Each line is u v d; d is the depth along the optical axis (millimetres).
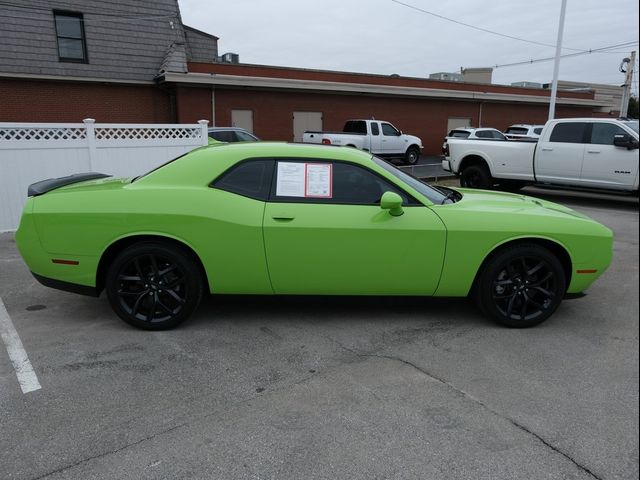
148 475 2455
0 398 3129
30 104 17984
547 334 4172
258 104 21375
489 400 3137
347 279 4094
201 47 25625
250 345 3896
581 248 4199
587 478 2455
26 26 17531
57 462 2547
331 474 2467
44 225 3994
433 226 4031
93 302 4840
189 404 3076
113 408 3027
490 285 4188
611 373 3500
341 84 22703
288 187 4074
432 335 4113
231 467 2516
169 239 4004
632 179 9898
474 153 12094
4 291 5109
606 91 49031
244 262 4008
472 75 40812
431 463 2551
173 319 4121
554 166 10859
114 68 19156
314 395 3184
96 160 8203
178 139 8891
